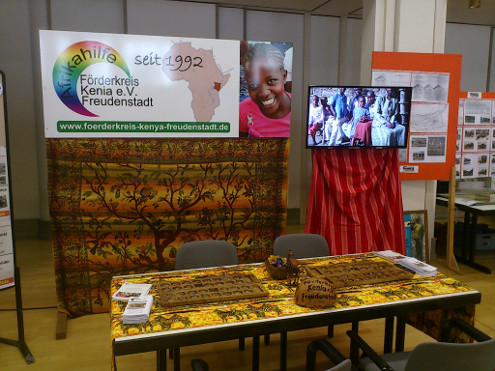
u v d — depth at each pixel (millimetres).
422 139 4129
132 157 3221
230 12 5535
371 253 2783
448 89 4098
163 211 3350
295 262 2293
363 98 3467
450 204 4379
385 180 3789
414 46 4082
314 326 1837
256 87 3357
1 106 2531
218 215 3482
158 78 3146
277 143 3508
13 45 5133
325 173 3645
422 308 2012
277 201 3605
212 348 2854
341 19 5984
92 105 3061
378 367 1764
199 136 3303
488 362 1609
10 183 2629
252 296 2004
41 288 3861
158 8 5145
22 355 2740
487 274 4363
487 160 4672
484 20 6203
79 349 2830
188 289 2057
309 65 5977
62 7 4988
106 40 3010
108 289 3340
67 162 3105
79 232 3217
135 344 1611
